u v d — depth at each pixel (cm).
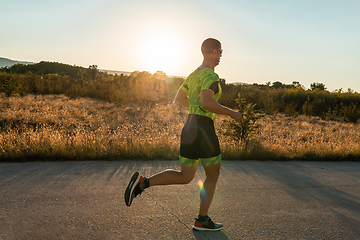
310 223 294
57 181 370
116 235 241
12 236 227
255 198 359
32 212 274
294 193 389
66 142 538
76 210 285
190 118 245
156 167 473
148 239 238
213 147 241
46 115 956
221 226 265
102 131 724
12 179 368
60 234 236
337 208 342
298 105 2172
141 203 315
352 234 275
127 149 532
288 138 925
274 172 499
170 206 312
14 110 1045
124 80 2419
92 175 406
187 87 267
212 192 252
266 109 1886
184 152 246
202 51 254
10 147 477
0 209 275
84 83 2094
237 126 744
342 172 536
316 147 691
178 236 247
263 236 259
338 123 1591
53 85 2003
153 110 1395
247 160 592
